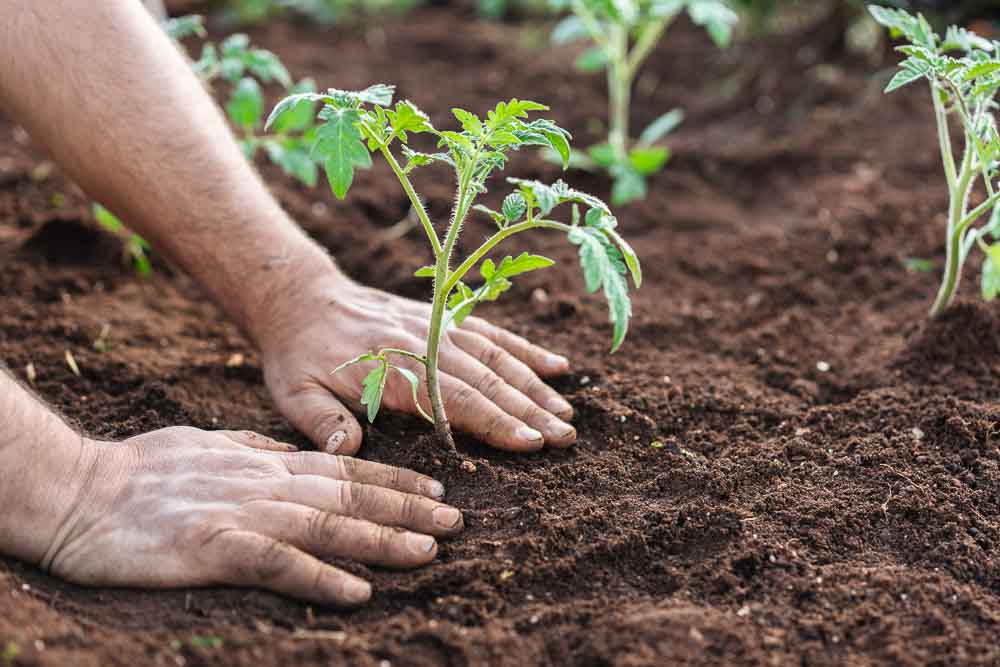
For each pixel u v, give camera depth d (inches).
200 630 47.7
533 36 91.4
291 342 53.6
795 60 78.8
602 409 54.7
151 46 52.9
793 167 69.2
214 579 48.5
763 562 49.9
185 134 52.9
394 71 83.2
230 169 53.6
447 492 51.8
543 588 49.4
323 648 47.5
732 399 55.9
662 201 67.7
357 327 53.4
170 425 54.3
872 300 61.1
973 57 52.4
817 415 55.1
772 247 64.0
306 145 60.2
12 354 56.9
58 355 57.1
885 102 72.0
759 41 83.3
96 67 52.1
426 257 64.0
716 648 47.8
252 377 57.1
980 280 60.9
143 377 56.2
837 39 78.2
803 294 61.4
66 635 46.9
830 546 50.6
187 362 57.4
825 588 49.3
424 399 52.9
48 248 62.1
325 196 67.2
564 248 64.4
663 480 52.4
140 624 47.8
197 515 48.7
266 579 48.4
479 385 53.2
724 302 61.5
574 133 74.5
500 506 51.4
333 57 85.4
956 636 48.2
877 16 54.4
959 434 53.6
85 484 48.9
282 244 54.0
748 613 48.8
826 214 65.5
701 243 64.8
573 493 52.1
